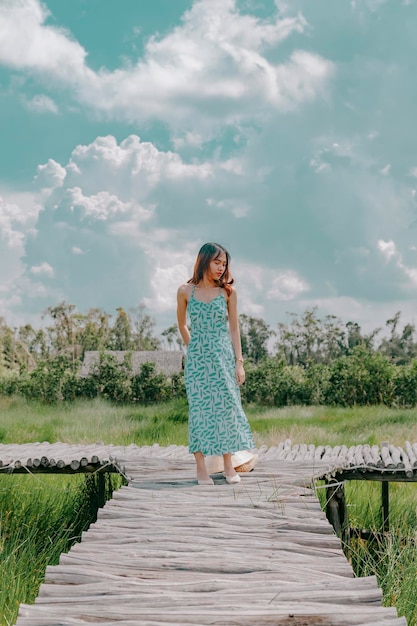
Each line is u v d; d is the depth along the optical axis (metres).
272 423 17.94
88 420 19.23
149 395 26.19
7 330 37.34
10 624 4.38
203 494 5.59
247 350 35.88
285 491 5.62
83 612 3.31
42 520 7.79
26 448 8.55
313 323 32.16
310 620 3.23
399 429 15.70
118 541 4.48
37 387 25.98
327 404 24.25
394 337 34.88
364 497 8.73
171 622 3.24
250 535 4.60
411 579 5.47
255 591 3.58
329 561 4.18
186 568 4.02
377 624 3.18
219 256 5.99
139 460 6.91
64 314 43.59
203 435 5.84
